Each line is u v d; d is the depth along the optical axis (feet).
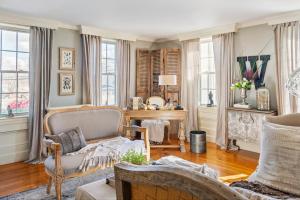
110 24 15.52
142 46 20.26
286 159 6.59
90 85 16.33
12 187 10.20
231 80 15.92
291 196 6.15
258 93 14.33
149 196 2.62
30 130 13.75
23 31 14.01
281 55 13.52
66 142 9.95
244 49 15.56
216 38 16.55
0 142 13.08
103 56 18.04
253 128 14.15
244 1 11.16
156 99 18.62
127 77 18.81
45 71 14.16
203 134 15.26
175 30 17.35
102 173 11.69
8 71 13.62
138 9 12.31
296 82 9.25
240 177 11.23
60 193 8.68
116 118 12.91
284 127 7.11
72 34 15.92
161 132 17.11
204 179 2.03
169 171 2.28
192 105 18.33
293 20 12.99
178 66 19.38
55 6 11.81
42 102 13.96
